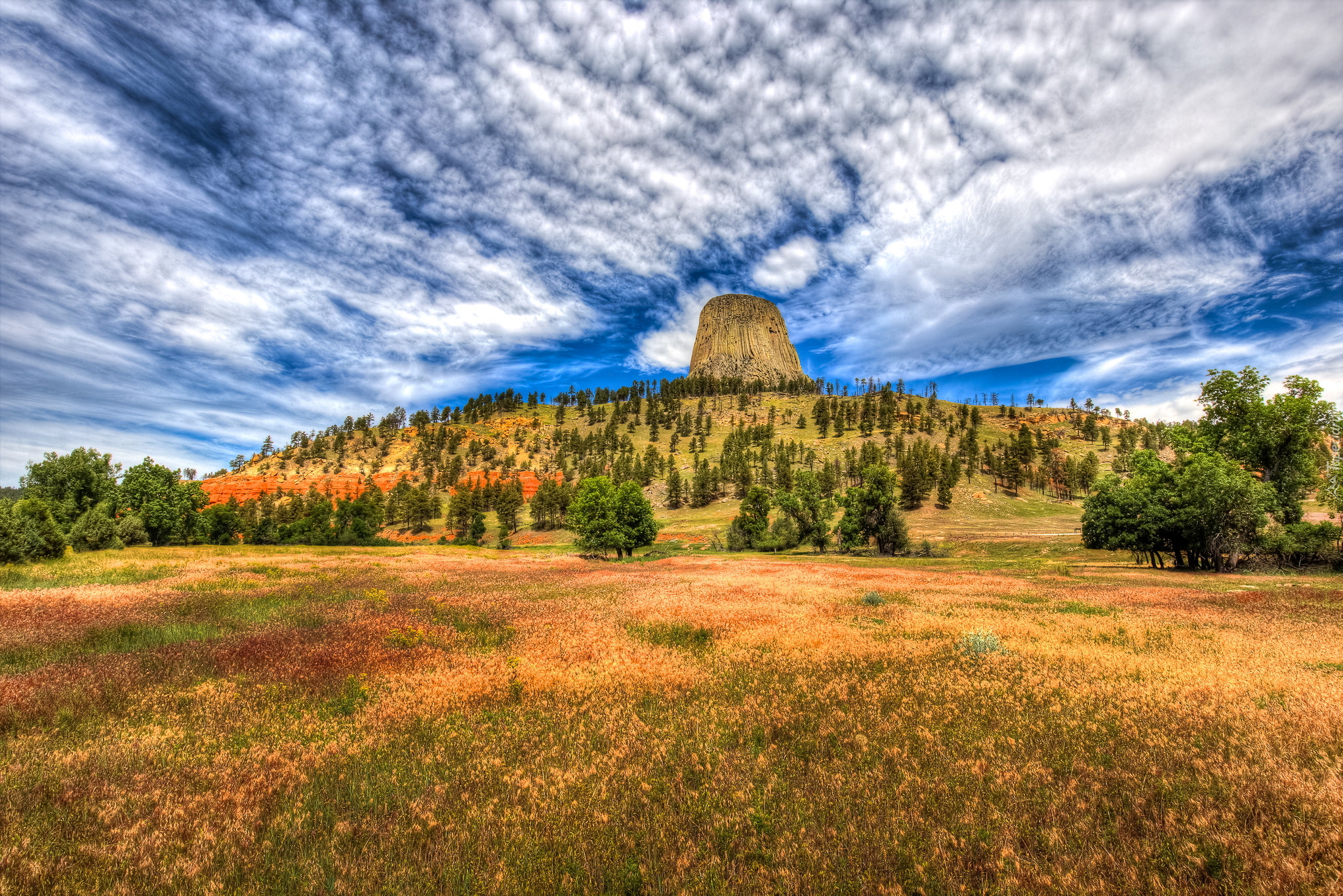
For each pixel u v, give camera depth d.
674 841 5.35
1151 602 21.52
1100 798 5.89
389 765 7.16
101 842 5.34
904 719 8.54
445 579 30.22
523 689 10.27
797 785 6.43
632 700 9.55
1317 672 10.52
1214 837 4.99
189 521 70.12
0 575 25.86
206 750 7.58
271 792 6.34
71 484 55.75
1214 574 34.44
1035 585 28.08
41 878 4.76
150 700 9.43
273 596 21.94
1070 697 9.35
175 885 4.71
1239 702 8.79
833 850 5.09
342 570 34.16
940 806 5.86
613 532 55.94
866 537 68.88
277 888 4.71
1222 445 43.00
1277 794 5.70
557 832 5.50
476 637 14.98
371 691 10.17
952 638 14.27
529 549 93.62
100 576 26.89
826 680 10.73
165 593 21.50
